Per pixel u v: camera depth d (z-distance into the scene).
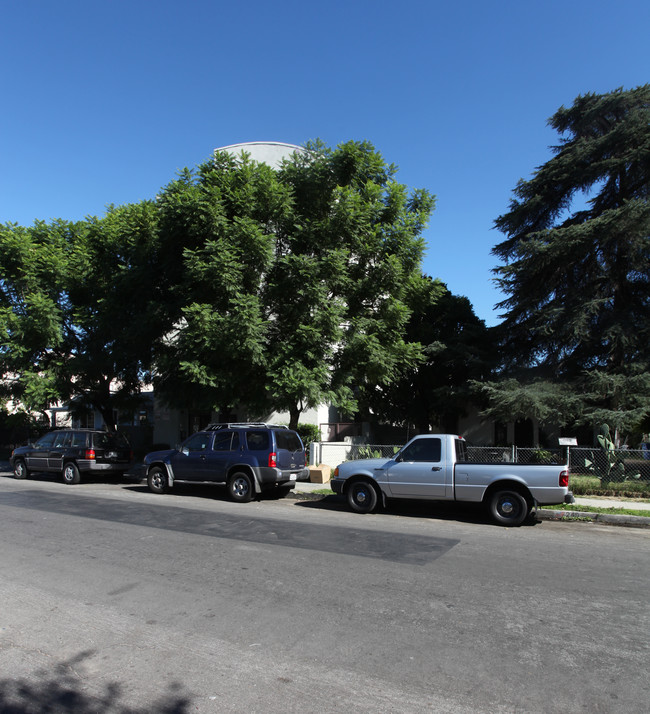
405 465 11.09
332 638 4.56
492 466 10.44
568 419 17.92
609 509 11.56
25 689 3.68
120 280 18.09
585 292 18.95
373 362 16.33
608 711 3.45
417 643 4.48
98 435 17.44
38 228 21.62
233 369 15.80
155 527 9.30
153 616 5.04
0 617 5.00
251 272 15.27
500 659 4.19
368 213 16.28
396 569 6.73
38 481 17.80
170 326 17.78
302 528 9.43
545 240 19.47
